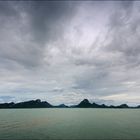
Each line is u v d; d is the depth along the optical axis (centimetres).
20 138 3897
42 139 3778
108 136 4081
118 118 9850
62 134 4347
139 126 5991
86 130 5003
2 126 6100
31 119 9144
